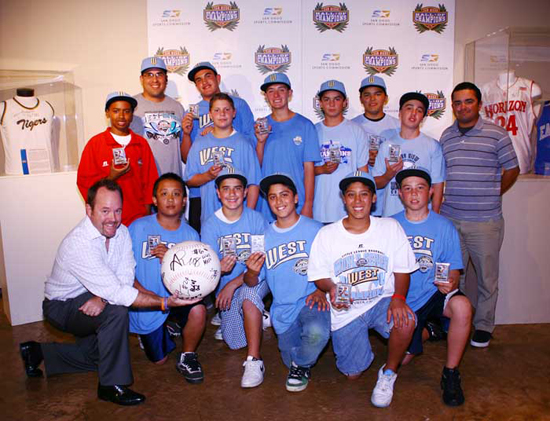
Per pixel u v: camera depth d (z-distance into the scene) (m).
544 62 4.70
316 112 4.94
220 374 3.14
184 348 3.12
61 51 4.72
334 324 2.94
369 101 4.27
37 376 3.11
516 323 3.96
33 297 4.11
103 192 2.70
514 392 2.87
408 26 4.89
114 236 2.92
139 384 3.02
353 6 4.84
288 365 3.07
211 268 2.74
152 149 4.06
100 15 4.73
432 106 5.00
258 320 3.03
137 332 3.16
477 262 3.62
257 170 3.77
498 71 4.51
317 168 3.91
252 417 2.63
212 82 4.20
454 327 2.81
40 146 4.36
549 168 4.11
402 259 2.88
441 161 3.73
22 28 4.63
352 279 2.89
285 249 3.06
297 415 2.65
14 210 3.98
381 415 2.64
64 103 4.79
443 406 2.73
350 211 2.86
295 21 4.83
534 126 4.32
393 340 2.76
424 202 3.10
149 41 4.80
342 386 2.97
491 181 3.57
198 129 4.31
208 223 3.33
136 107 4.11
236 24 4.81
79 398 2.85
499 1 4.92
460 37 4.94
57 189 4.15
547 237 3.88
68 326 2.87
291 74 4.89
